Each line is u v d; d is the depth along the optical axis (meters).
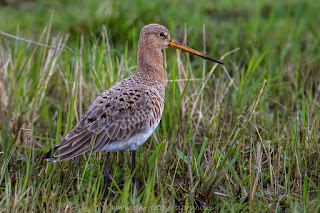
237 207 9.30
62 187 9.34
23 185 9.15
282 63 14.89
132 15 16.97
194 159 10.52
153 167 10.05
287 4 19.48
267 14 18.94
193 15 17.98
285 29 17.20
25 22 17.09
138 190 10.02
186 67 13.34
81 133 9.16
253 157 10.75
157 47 10.52
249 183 9.62
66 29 16.09
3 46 14.30
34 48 14.32
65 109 12.25
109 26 16.12
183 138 11.34
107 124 9.26
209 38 16.53
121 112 9.35
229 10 19.08
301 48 16.28
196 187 9.89
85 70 13.47
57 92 13.71
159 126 11.62
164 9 17.94
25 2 19.36
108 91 9.70
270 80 13.76
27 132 11.23
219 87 12.98
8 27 16.55
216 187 9.65
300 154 10.50
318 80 14.19
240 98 12.66
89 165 10.37
